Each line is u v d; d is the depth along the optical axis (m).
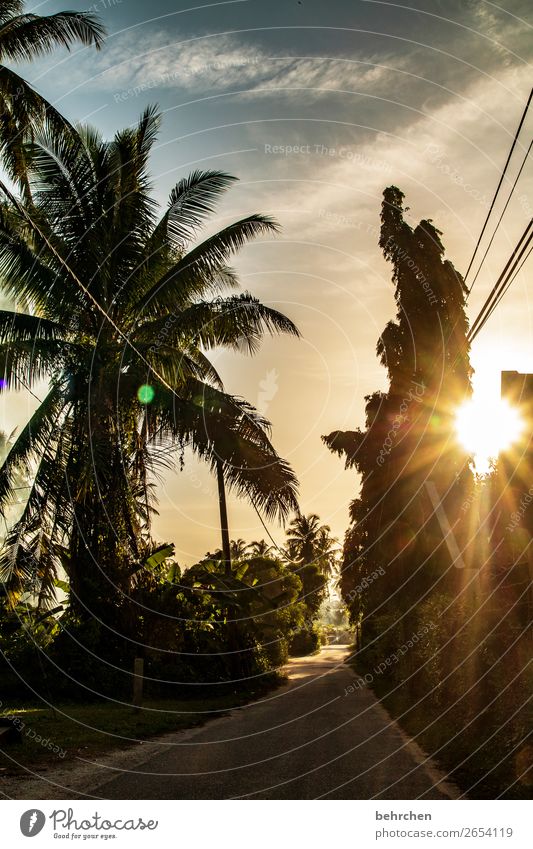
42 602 19.59
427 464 28.72
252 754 11.49
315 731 14.52
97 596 21.00
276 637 38.47
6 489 19.56
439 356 28.94
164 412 21.44
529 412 17.81
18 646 20.69
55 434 20.16
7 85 15.97
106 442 20.06
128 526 21.20
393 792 8.68
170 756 11.31
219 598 25.23
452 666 15.25
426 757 11.07
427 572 27.14
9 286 20.77
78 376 20.80
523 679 11.02
